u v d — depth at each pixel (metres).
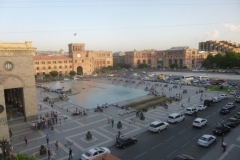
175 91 101.81
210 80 131.62
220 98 75.81
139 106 70.69
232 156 33.59
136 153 35.59
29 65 56.09
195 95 88.62
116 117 58.16
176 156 32.31
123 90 115.00
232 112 59.94
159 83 135.62
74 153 36.19
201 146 37.78
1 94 41.44
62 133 46.19
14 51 53.50
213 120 53.00
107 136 43.91
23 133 46.75
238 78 136.12
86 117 58.72
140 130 47.25
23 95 55.72
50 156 34.41
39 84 145.62
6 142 35.12
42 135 45.19
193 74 177.62
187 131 45.72
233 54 196.12
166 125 47.28
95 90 116.69
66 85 139.50
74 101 86.38
